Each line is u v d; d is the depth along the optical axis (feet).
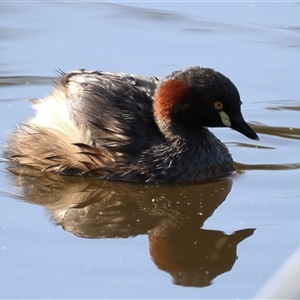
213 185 42.37
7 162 44.47
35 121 44.47
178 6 70.44
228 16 68.44
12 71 56.39
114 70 56.65
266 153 46.65
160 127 43.21
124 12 68.64
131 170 41.70
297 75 56.65
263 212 38.42
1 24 65.26
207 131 44.34
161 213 38.86
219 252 34.53
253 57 59.88
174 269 32.94
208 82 42.32
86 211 38.73
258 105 52.60
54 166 42.70
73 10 68.80
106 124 41.93
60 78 45.52
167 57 59.47
